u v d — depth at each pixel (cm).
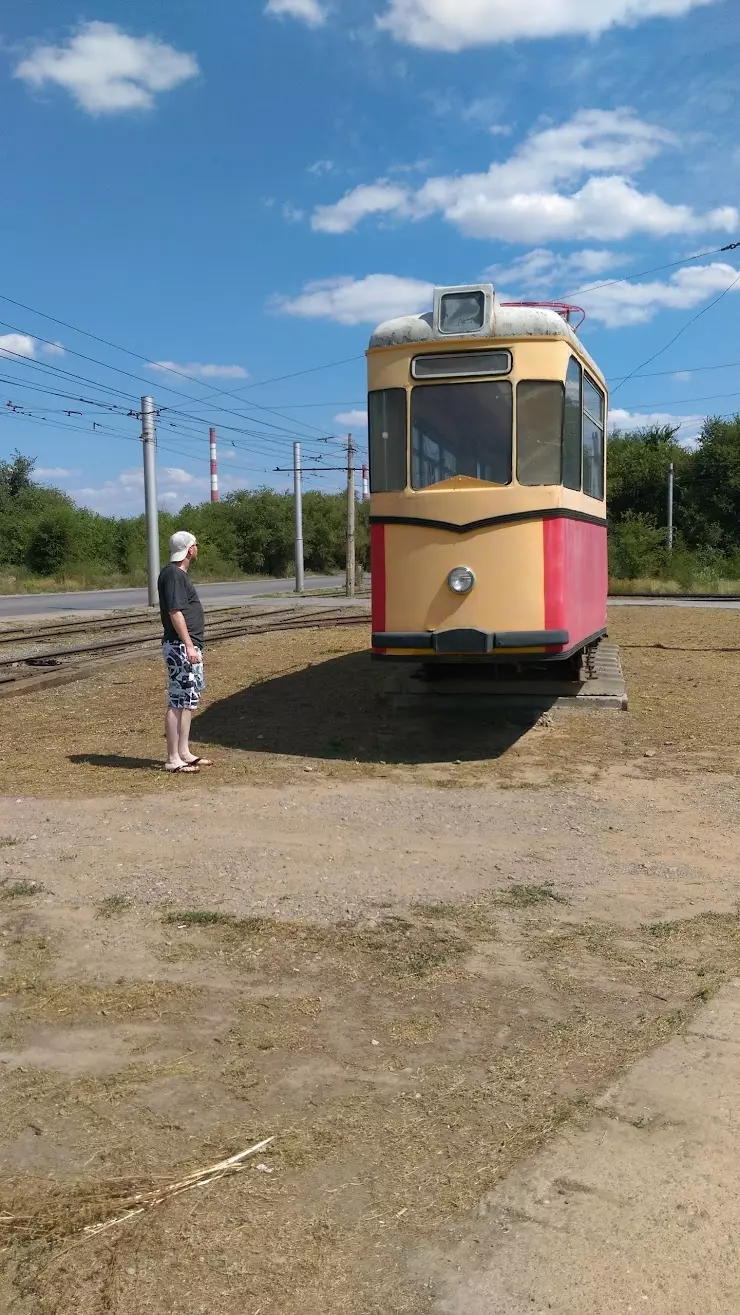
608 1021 381
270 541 7612
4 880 536
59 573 5328
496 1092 332
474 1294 245
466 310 836
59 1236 266
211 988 411
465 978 419
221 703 1117
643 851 589
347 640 1733
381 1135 309
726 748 877
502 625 832
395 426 855
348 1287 248
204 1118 319
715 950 446
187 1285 249
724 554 5519
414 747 893
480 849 592
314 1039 369
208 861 568
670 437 6316
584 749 879
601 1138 305
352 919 481
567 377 854
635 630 1970
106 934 465
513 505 828
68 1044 367
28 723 1026
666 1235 264
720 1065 347
